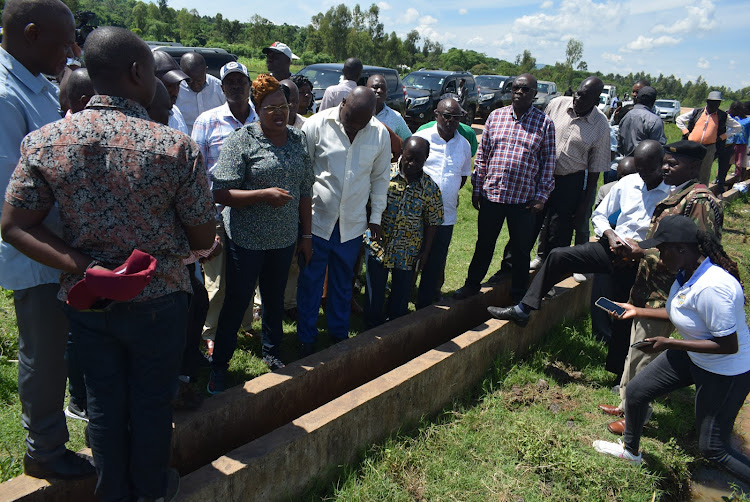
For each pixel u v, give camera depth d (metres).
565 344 4.97
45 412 2.32
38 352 2.24
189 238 2.10
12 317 4.09
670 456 3.68
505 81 20.41
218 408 3.00
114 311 1.92
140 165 1.84
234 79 3.72
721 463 3.20
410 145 4.01
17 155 2.12
